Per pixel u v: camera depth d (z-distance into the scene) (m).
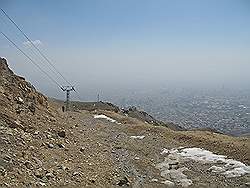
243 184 24.94
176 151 35.38
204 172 28.16
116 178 23.86
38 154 22.53
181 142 39.47
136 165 29.06
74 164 23.58
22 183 16.94
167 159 32.34
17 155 20.42
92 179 21.42
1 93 30.78
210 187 24.45
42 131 28.67
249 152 31.72
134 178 25.25
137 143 38.47
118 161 29.36
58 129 32.16
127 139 40.47
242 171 27.70
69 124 39.41
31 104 33.84
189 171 28.33
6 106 28.81
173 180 26.16
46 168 20.53
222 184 25.11
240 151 32.44
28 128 27.45
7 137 22.59
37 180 18.05
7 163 18.48
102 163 26.75
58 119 38.22
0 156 19.05
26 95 36.03
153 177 26.42
